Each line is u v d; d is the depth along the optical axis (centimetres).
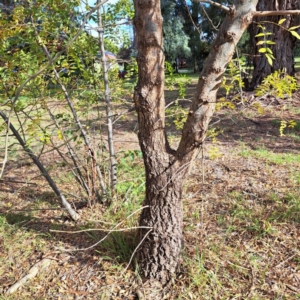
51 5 262
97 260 266
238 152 486
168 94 885
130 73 327
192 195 349
